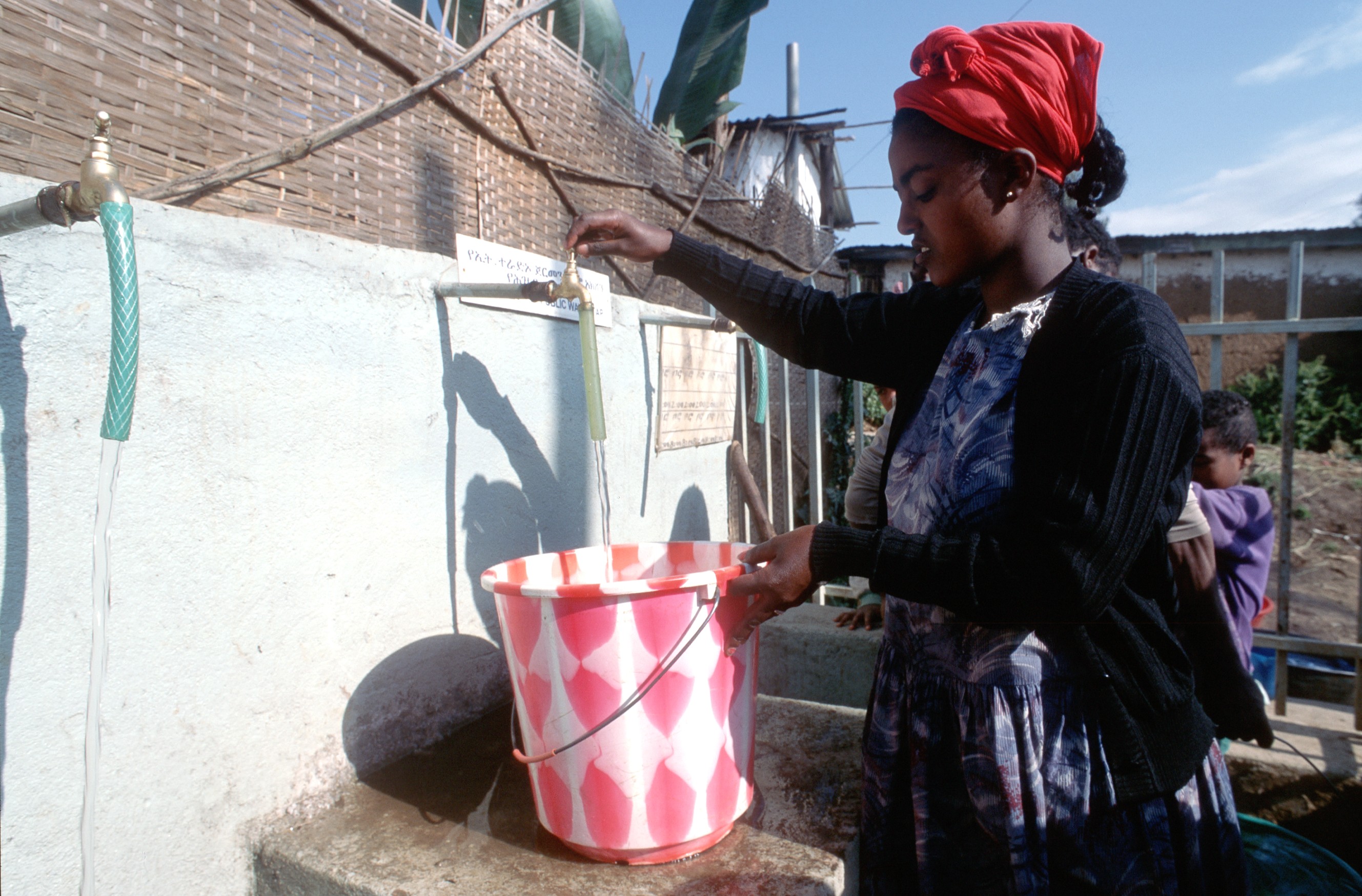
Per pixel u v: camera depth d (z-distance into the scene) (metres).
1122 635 0.96
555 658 1.12
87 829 0.87
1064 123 0.94
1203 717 1.05
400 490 1.56
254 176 1.72
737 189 5.14
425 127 2.27
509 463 1.85
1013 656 0.99
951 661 1.05
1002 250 1.02
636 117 3.68
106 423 0.80
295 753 1.36
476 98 2.50
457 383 1.69
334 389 1.42
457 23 2.48
